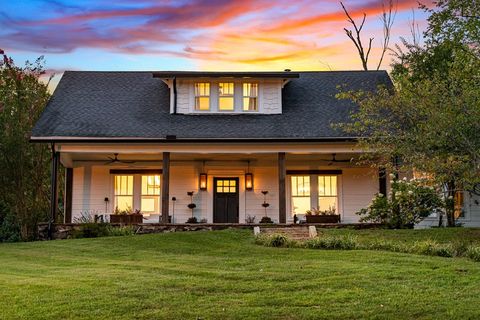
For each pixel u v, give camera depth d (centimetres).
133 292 902
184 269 1127
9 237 2217
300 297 868
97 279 1015
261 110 2227
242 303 836
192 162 2253
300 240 1527
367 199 2230
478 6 1494
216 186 2259
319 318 759
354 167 2245
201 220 2219
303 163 2253
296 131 2064
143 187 2250
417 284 955
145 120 2155
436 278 1003
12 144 2239
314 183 2253
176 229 1928
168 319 759
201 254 1384
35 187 2344
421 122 1414
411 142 1484
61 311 791
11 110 2311
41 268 1180
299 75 2312
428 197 1836
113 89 2384
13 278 1046
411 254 1313
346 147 2020
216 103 2236
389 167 1582
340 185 2238
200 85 2253
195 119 2180
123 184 2252
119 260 1290
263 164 2258
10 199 2266
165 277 1037
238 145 2025
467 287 930
